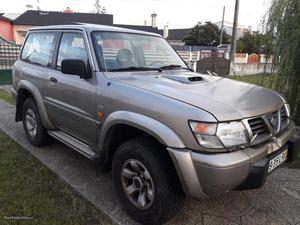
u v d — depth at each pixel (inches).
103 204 127.7
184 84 121.6
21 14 1583.4
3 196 129.3
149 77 130.5
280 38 244.5
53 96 158.7
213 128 94.9
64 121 154.9
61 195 132.2
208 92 113.3
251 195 138.6
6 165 159.6
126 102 114.2
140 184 113.5
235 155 96.0
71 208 123.3
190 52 820.0
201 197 99.5
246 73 781.9
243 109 103.3
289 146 122.3
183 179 98.2
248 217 122.7
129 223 116.2
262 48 270.1
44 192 134.0
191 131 95.9
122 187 120.5
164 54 166.1
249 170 98.6
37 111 178.5
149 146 108.4
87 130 138.2
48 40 173.6
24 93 194.7
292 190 145.0
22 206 122.8
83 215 118.9
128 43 152.3
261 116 107.1
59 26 168.4
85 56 139.9
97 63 133.8
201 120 94.9
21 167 157.8
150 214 110.2
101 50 139.2
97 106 127.7
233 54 786.2
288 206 131.5
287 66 235.0
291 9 238.8
